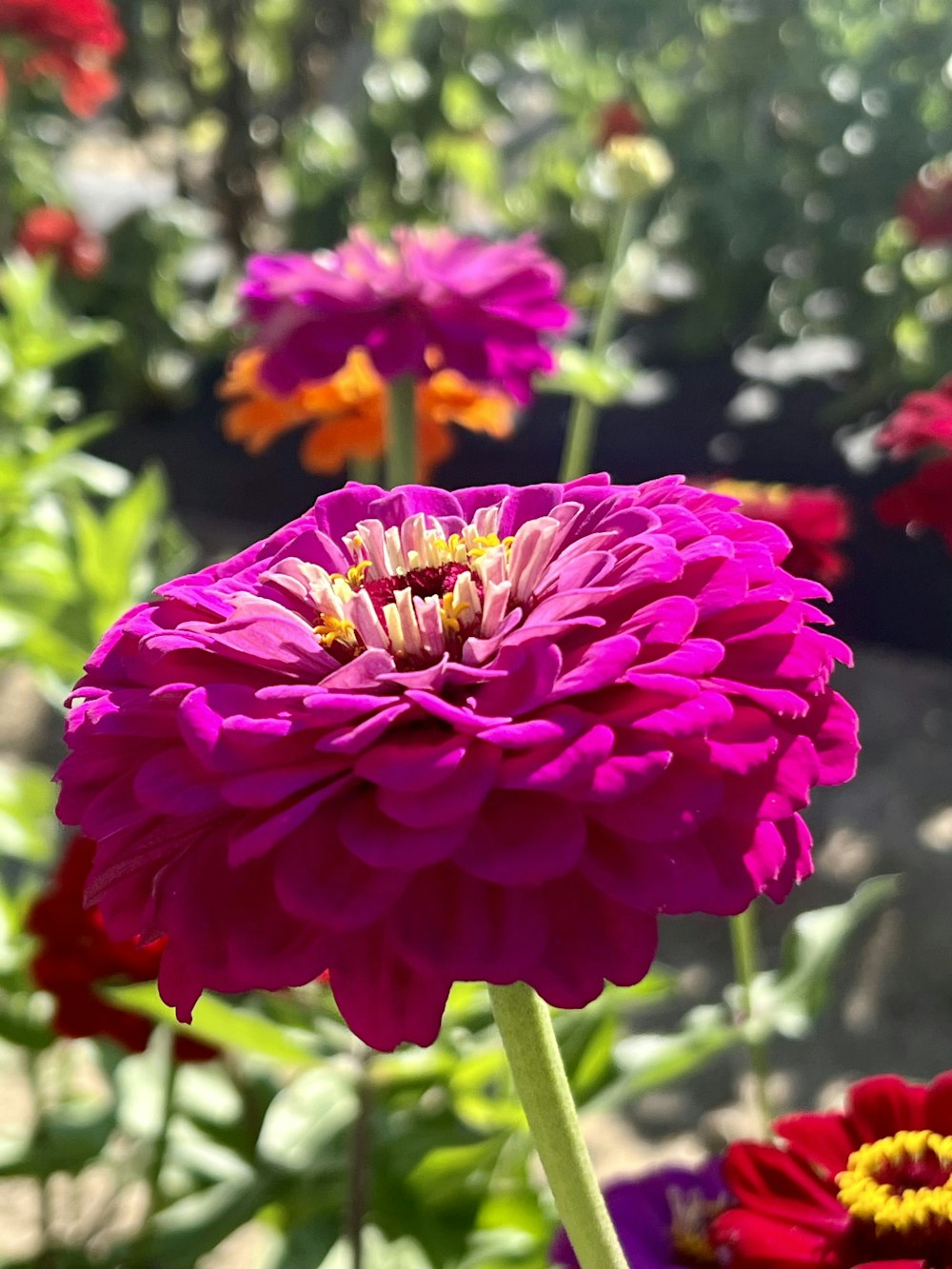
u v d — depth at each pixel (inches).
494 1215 12.8
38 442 24.2
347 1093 13.9
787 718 6.8
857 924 26.0
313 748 6.5
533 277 16.6
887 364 44.5
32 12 33.9
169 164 67.5
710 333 49.6
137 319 47.6
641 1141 21.5
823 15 49.0
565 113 55.1
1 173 40.6
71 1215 18.2
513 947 5.9
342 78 64.7
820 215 47.4
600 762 5.9
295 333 16.1
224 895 6.5
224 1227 13.1
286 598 8.4
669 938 26.4
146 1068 15.3
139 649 7.4
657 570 6.8
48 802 18.9
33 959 12.7
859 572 37.6
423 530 8.7
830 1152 9.2
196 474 45.0
